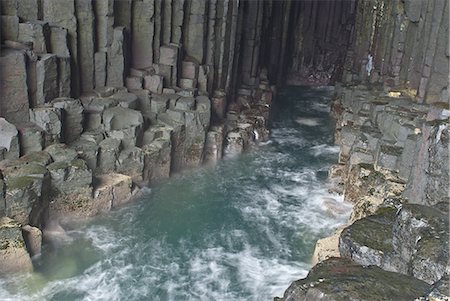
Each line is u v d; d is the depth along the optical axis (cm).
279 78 4716
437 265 1052
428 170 1670
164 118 2603
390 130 2462
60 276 1714
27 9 2277
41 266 1747
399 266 1189
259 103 3600
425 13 3053
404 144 2205
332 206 2280
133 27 2775
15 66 2016
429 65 2867
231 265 1842
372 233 1316
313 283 1047
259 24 3769
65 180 1964
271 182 2575
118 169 2250
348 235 1306
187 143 2625
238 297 1661
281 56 4659
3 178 1795
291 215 2230
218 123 2947
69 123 2211
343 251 1309
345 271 1123
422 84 2912
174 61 2855
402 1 3469
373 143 2467
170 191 2380
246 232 2075
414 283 1041
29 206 1781
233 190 2456
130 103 2478
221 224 2128
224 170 2688
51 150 2042
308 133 3444
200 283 1730
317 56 5175
